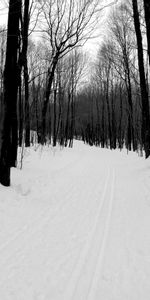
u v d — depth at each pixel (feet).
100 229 22.39
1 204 25.05
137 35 55.77
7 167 30.19
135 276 15.87
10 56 29.45
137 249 19.11
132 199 31.50
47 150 76.13
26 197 28.89
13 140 42.06
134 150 119.03
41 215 24.72
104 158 80.79
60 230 21.66
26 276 15.05
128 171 51.55
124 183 40.47
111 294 14.17
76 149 116.06
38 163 52.54
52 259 17.06
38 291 13.88
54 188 35.17
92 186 38.22
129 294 14.26
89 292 14.17
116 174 49.14
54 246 18.83
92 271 16.08
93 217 25.23
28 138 76.07
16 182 33.40
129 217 25.44
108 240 20.35
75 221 23.97
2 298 13.12
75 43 58.85
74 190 35.24
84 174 48.08
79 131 280.10
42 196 30.76
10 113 29.66
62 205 28.43
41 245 18.79
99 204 29.50
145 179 39.83
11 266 15.87
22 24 40.42
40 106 135.03
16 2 29.12
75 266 16.47
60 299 13.46
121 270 16.39
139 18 58.13
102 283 15.02
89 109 215.51
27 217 23.72
